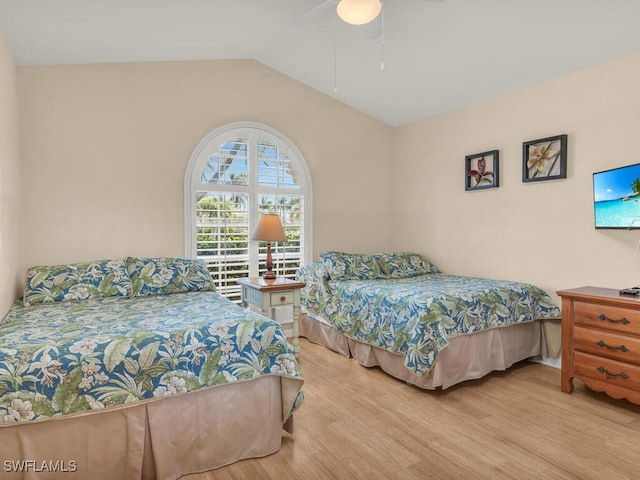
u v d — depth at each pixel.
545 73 3.27
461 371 2.88
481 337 3.00
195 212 3.77
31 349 1.64
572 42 2.84
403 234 4.83
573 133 3.18
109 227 3.44
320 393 2.78
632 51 2.81
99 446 1.68
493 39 2.98
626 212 2.67
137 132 3.54
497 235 3.77
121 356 1.72
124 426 1.73
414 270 4.16
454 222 4.19
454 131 4.18
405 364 2.74
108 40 2.98
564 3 2.50
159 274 3.12
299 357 3.53
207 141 3.83
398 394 2.76
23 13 2.38
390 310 3.03
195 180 3.78
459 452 2.04
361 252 4.73
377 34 2.72
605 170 2.97
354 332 3.36
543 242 3.41
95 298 2.83
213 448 1.91
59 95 3.25
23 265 3.12
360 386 2.91
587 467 1.90
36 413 1.56
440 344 2.67
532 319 3.25
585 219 3.12
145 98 3.57
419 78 3.76
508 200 3.67
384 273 4.05
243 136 4.03
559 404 2.60
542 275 3.42
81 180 3.33
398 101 4.29
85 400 1.64
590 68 3.07
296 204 4.34
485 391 2.82
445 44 3.17
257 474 1.86
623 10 2.46
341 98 4.51
